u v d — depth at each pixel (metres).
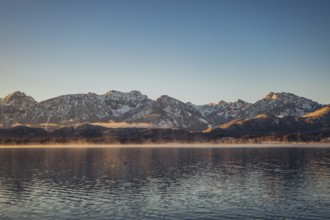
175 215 57.06
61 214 58.16
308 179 92.81
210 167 127.12
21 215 57.66
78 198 69.94
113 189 79.69
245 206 62.41
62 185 85.44
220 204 64.00
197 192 75.50
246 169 118.75
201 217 55.84
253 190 77.38
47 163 146.88
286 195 71.44
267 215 56.66
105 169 120.81
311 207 61.41
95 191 77.31
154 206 62.97
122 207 62.47
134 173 108.81
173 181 91.31
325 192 74.31
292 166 127.94
